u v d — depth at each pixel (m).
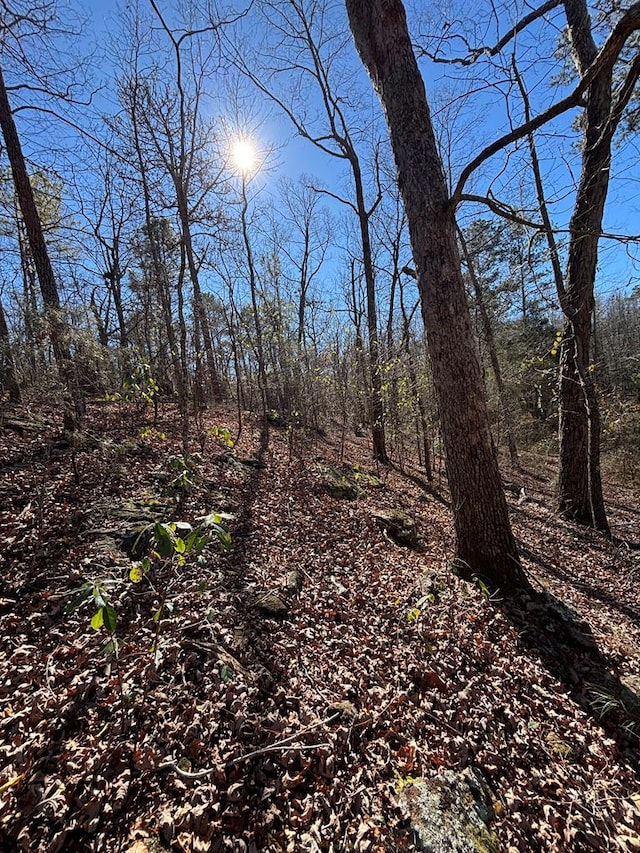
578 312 7.16
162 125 9.05
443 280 4.27
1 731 2.13
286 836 1.92
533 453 15.58
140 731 2.27
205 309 11.66
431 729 2.67
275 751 2.29
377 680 3.02
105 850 1.74
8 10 6.84
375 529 6.10
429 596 3.38
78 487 4.84
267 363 12.88
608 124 4.30
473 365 4.34
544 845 2.12
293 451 9.42
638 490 11.69
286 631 3.36
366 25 4.61
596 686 3.28
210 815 1.93
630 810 2.36
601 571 6.09
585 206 6.83
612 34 3.04
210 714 2.42
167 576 3.64
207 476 6.29
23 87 7.75
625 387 13.06
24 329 6.96
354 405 11.73
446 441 4.54
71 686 2.45
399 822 2.03
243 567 4.20
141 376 5.88
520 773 2.51
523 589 4.32
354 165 11.23
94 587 1.86
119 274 17.47
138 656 2.75
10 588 3.13
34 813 1.82
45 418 6.11
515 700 3.06
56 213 12.88
